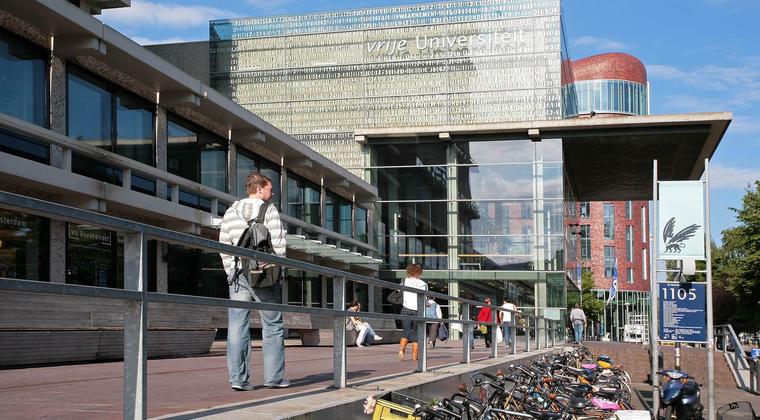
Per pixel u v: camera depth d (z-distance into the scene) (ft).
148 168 72.13
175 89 76.23
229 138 94.17
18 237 57.47
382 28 156.35
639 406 77.15
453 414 20.45
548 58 150.61
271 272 23.35
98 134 68.18
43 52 61.77
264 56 159.53
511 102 151.12
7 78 57.93
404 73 155.02
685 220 50.75
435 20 154.71
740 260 167.53
